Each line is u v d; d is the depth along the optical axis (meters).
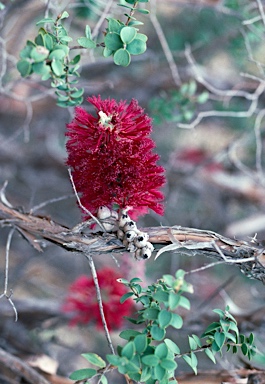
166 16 1.31
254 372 0.62
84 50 0.70
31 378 0.70
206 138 1.42
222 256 0.52
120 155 0.50
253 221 1.18
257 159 0.91
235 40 1.16
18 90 1.15
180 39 1.29
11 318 0.96
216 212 1.27
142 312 0.51
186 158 1.25
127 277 0.87
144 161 0.50
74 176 0.51
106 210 0.51
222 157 1.10
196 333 0.83
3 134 1.24
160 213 0.51
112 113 0.50
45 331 0.98
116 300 0.76
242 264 0.54
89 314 0.79
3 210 0.55
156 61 1.19
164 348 0.48
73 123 0.50
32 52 0.51
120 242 0.52
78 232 0.53
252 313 0.79
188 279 1.16
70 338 1.12
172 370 0.49
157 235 0.52
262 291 1.20
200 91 1.22
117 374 0.95
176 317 0.48
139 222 1.16
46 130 1.25
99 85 0.92
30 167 1.25
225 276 1.25
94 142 0.50
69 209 1.29
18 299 0.96
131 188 0.50
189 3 0.99
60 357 1.02
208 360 0.99
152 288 0.51
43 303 0.96
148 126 0.50
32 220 0.55
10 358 0.69
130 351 0.47
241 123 1.29
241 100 1.25
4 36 0.96
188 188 1.24
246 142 1.22
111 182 0.50
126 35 0.51
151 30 1.30
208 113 0.85
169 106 0.96
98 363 0.49
